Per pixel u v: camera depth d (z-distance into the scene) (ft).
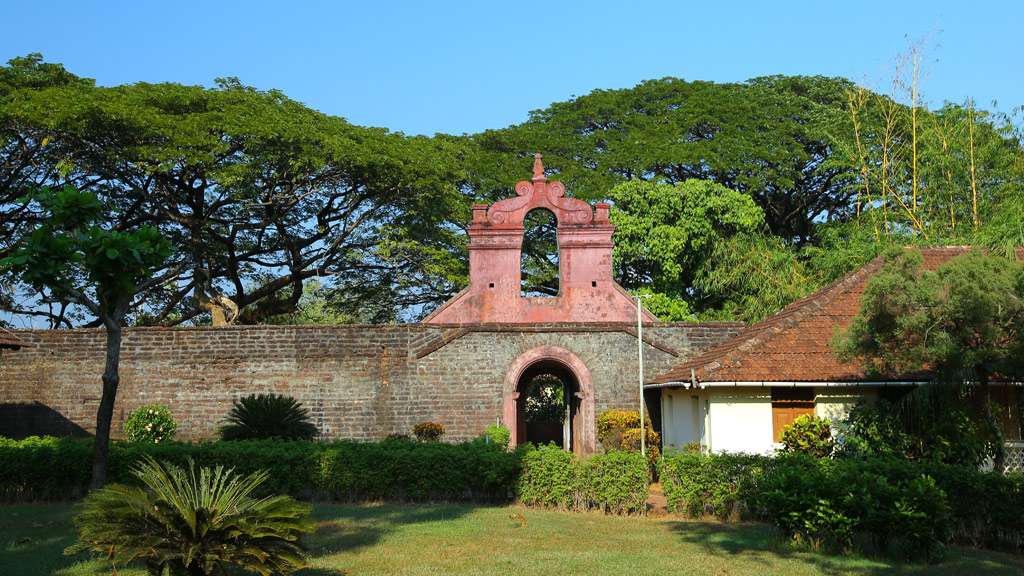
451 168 114.32
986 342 42.24
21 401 75.72
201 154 91.91
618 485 47.39
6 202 95.35
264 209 106.01
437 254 111.24
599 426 75.15
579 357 77.00
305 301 169.48
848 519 36.60
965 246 68.90
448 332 76.59
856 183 110.63
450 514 47.06
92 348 76.23
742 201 110.22
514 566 33.91
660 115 139.64
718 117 132.98
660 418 76.64
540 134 136.36
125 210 105.91
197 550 28.27
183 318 123.24
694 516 46.57
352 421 75.10
